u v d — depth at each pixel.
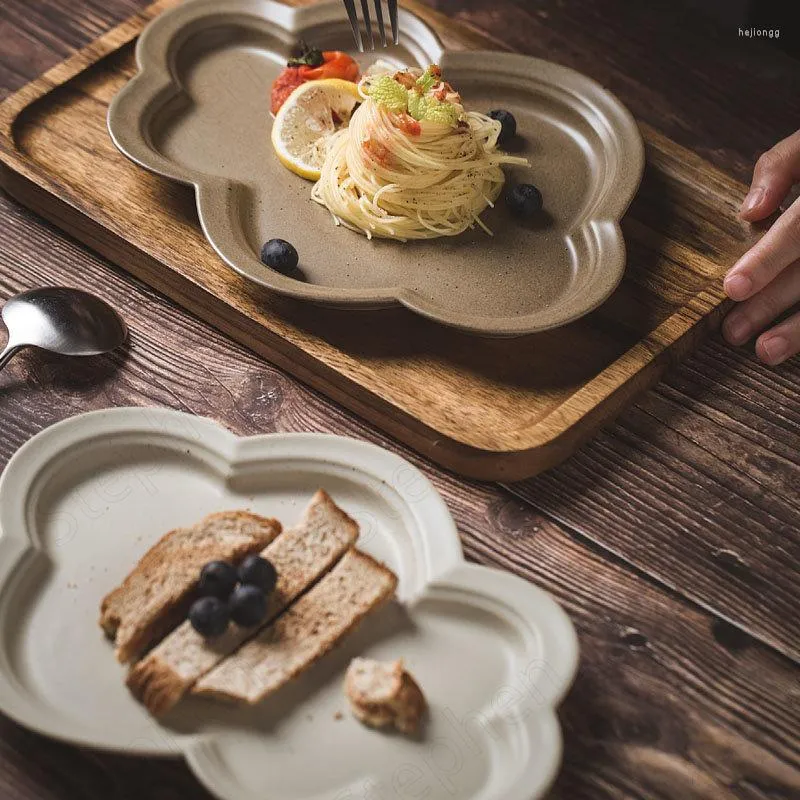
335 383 0.87
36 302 0.88
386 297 0.88
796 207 0.90
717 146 1.01
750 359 0.90
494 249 0.93
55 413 0.87
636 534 0.84
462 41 1.03
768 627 0.82
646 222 0.95
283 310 0.89
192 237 0.92
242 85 1.00
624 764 0.78
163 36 0.99
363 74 1.02
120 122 0.94
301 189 0.95
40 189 0.92
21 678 0.77
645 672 0.80
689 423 0.88
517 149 0.98
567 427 0.85
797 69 1.05
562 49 1.05
